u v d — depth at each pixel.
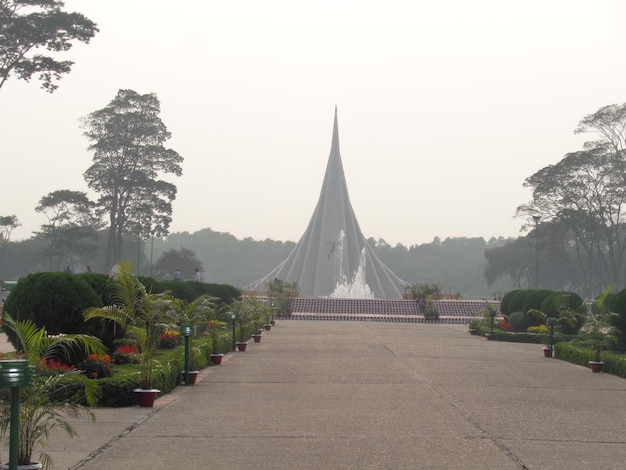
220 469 7.88
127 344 15.61
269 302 46.97
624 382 15.79
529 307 30.44
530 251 75.44
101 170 63.84
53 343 8.84
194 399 12.73
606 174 63.62
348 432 9.88
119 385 11.91
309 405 12.07
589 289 68.94
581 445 9.28
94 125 63.81
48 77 38.38
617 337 19.69
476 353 22.39
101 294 16.45
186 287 24.89
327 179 76.38
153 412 11.41
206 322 18.83
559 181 64.94
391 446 9.06
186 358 14.69
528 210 68.06
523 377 16.36
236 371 16.98
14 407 6.64
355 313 49.56
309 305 50.38
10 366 6.51
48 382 7.98
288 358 20.06
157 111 64.94
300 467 7.97
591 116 63.25
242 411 11.50
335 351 22.28
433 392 13.70
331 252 70.88
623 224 71.44
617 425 10.66
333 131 78.94
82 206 67.12
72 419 10.75
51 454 8.55
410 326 39.12
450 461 8.33
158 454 8.58
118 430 9.99
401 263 125.62
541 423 10.73
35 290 14.34
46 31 37.50
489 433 9.95
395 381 15.23
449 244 136.62
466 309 49.28
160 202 64.88
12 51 37.69
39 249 82.94
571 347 20.67
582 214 65.19
